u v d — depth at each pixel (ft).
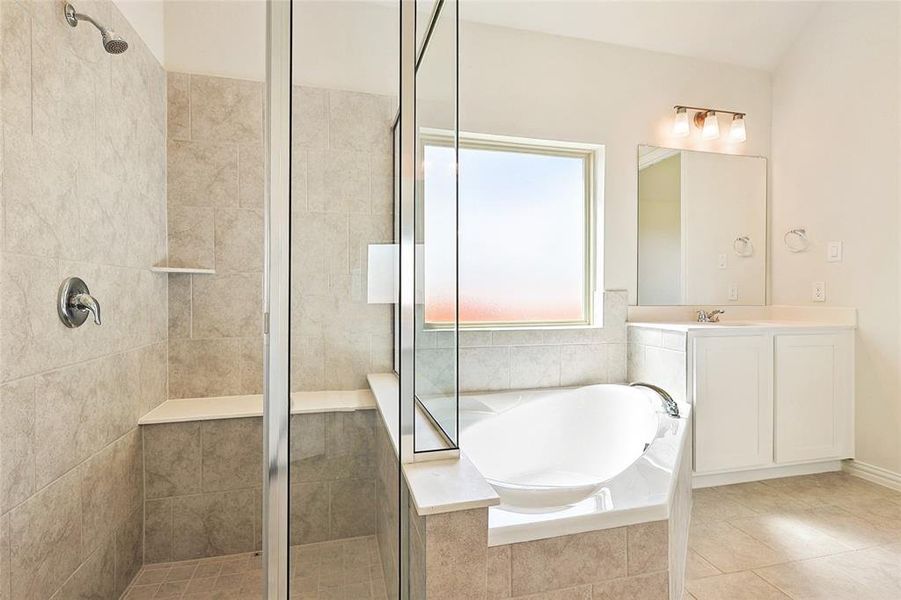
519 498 4.16
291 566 3.55
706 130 10.05
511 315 9.30
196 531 6.59
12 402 3.84
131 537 6.06
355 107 3.72
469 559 3.51
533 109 9.15
